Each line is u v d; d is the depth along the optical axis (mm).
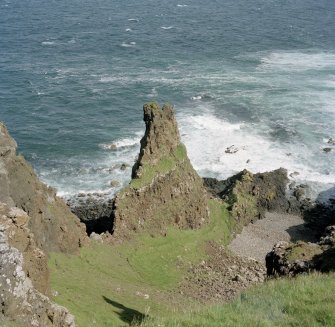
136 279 60281
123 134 120062
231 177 101188
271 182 99625
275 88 146500
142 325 21953
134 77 156500
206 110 131750
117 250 66500
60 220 57938
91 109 132875
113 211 70750
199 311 23375
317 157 111562
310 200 98500
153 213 73750
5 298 25094
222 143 115562
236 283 63344
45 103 135625
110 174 104000
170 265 68500
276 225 92125
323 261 40562
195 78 155500
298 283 27141
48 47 187375
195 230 79188
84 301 41375
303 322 21938
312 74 159125
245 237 86375
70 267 54062
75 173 104062
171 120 77500
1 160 49656
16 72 158625
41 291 34531
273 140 117562
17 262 26500
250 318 22094
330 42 198125
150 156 74562
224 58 176125
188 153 110750
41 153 110688
